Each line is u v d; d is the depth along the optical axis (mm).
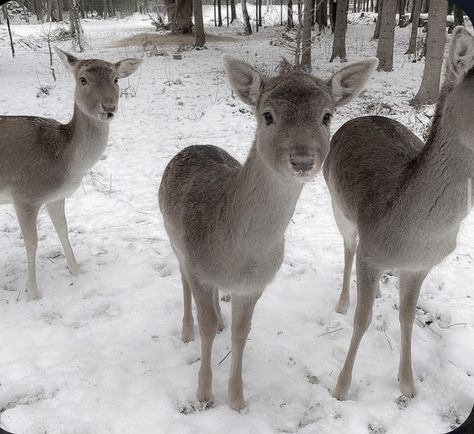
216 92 12547
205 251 2934
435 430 3088
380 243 3100
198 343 3885
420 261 3029
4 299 4434
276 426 3143
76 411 3166
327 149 2414
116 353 3730
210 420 3139
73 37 22109
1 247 5332
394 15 15133
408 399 3357
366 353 3771
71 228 5824
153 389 3365
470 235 5441
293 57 17031
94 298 4410
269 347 3801
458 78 2537
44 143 4352
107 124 4504
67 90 12562
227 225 2797
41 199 4414
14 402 3285
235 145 8672
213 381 3529
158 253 5234
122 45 21781
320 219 6082
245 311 3123
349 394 3412
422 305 4281
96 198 6625
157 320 4148
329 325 4141
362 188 3416
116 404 3236
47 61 17156
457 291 4457
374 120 4000
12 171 4297
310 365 3645
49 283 4668
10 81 13516
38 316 4207
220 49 20109
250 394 3383
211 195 3002
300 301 4430
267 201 2580
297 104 2312
